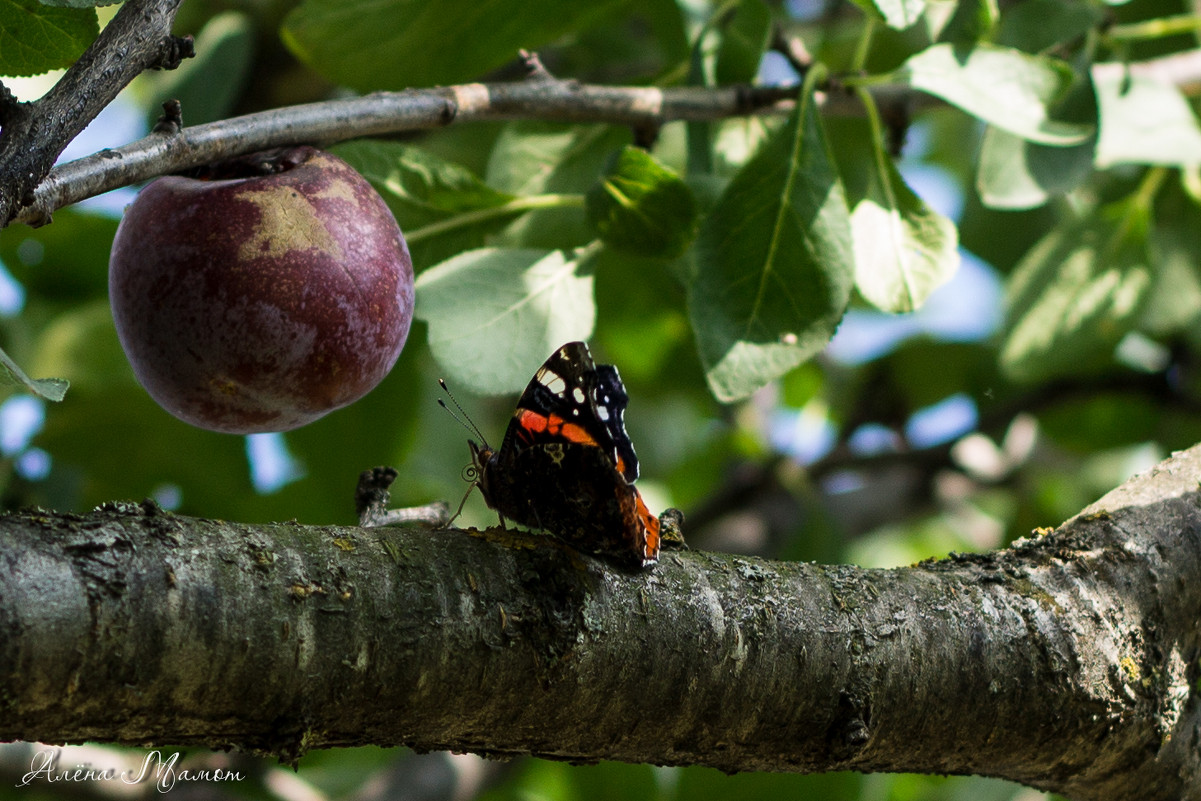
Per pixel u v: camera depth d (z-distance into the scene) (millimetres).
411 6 893
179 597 757
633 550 791
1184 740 835
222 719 763
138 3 780
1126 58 951
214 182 802
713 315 849
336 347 798
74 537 756
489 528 792
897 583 813
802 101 860
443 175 869
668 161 969
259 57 1061
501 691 779
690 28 1010
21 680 747
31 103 769
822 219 852
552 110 861
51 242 994
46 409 990
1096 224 978
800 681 798
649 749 796
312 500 1007
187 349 794
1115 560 832
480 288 855
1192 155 937
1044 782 833
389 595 772
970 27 880
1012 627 814
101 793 1006
